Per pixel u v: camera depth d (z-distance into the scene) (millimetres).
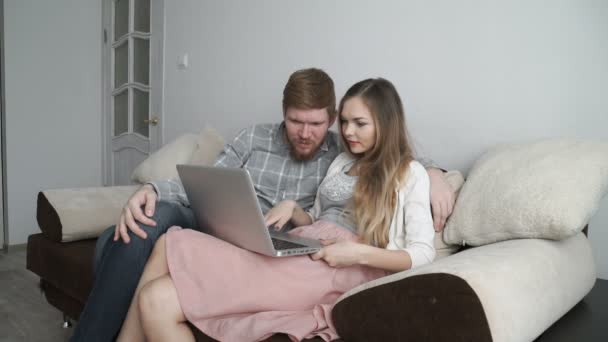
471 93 1613
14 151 3365
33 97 3424
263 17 2318
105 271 1195
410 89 1769
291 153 1688
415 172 1314
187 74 2818
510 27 1513
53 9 3469
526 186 1112
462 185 1404
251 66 2398
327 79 1507
